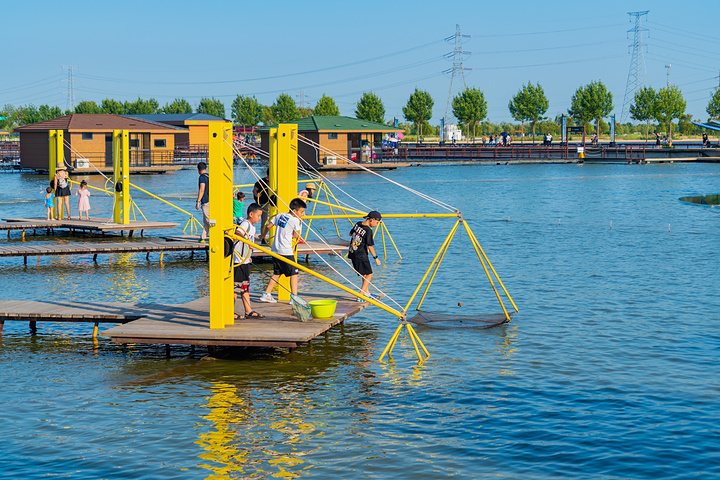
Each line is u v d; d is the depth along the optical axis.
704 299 16.12
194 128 95.50
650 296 16.52
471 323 14.24
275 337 11.61
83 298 16.69
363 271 14.88
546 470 7.88
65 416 9.50
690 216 34.12
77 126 70.00
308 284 18.22
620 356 11.94
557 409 9.63
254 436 8.82
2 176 67.69
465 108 139.00
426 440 8.70
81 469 7.94
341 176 70.44
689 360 11.68
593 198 44.28
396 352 12.45
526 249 24.09
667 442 8.55
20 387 10.70
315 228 30.16
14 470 7.91
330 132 76.50
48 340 13.43
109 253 23.27
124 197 27.83
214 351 12.32
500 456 8.23
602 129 173.12
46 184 57.72
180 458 8.22
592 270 20.00
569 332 13.51
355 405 9.88
